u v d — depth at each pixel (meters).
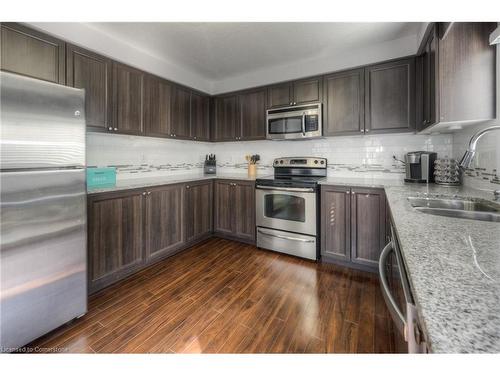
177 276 2.35
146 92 2.69
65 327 1.63
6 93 1.30
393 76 2.46
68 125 1.55
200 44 2.53
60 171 1.53
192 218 3.08
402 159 2.71
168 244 2.74
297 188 2.69
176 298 1.98
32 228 1.42
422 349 0.47
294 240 2.75
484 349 0.35
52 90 1.48
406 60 2.40
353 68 2.66
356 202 2.44
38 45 1.84
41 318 1.47
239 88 3.48
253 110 3.33
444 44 1.64
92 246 2.01
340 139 3.05
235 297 1.99
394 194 1.70
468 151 1.27
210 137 3.71
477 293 0.48
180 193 2.89
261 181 2.98
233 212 3.27
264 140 3.48
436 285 0.51
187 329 1.62
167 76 2.97
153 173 3.15
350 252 2.49
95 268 2.04
